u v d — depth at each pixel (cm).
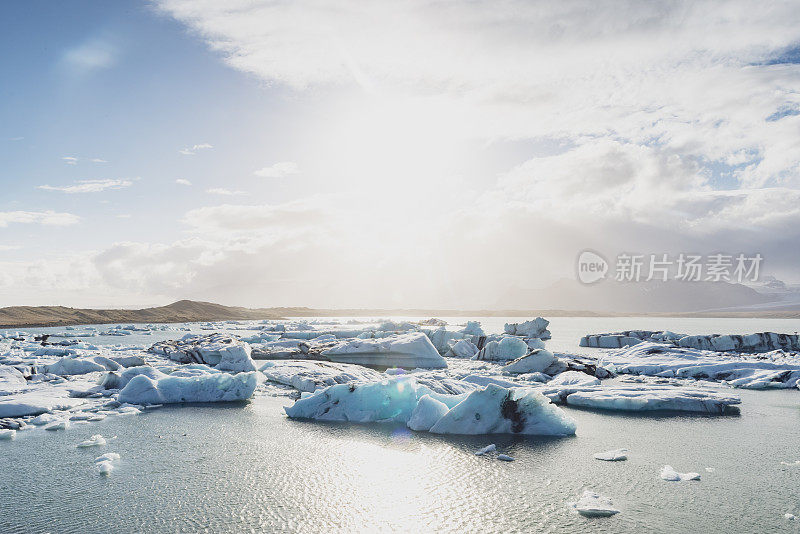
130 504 894
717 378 2464
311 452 1209
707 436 1359
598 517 834
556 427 1380
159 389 1872
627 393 1836
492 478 1024
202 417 1600
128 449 1238
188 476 1037
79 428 1454
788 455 1177
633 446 1259
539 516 840
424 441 1311
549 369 2539
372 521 826
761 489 955
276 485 990
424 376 2302
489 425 1396
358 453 1200
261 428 1455
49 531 788
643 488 963
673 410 1708
